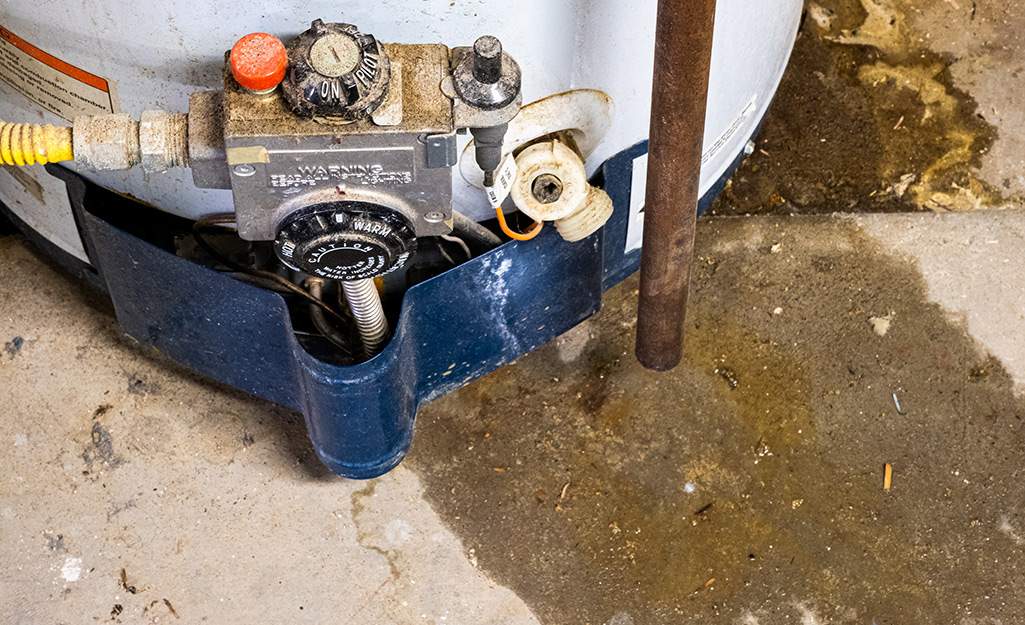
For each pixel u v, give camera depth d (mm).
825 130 946
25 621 765
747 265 897
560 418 840
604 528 803
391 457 776
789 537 801
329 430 742
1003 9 988
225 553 791
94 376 845
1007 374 856
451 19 649
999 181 929
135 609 771
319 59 587
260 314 738
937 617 778
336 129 594
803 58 970
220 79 666
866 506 811
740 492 815
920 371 857
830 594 784
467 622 775
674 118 654
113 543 791
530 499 812
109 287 796
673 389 850
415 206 635
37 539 791
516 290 772
